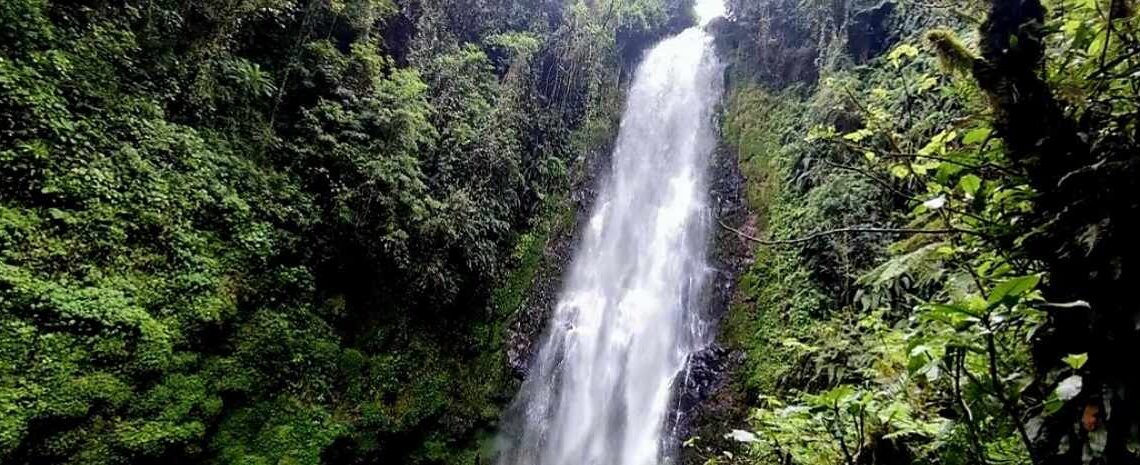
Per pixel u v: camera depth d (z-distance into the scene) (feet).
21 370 15.31
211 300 20.38
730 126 41.91
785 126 37.83
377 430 24.91
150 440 17.31
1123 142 5.40
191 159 21.62
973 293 7.04
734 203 36.96
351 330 26.53
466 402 29.07
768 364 27.50
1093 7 6.44
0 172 16.66
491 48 39.60
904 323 11.99
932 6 10.64
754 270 32.27
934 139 7.53
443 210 29.01
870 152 9.27
